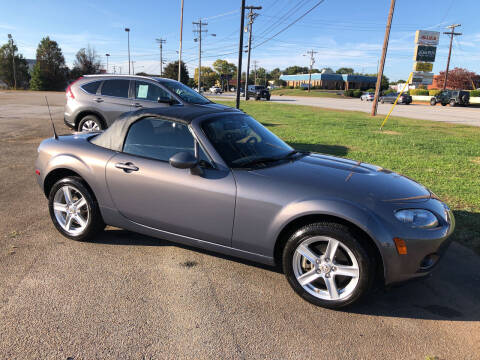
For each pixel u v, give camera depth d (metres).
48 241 3.96
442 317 2.85
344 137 11.48
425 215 2.84
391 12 20.47
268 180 3.05
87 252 3.74
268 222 2.97
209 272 3.43
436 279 3.42
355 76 98.12
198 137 3.31
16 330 2.56
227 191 3.09
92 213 3.80
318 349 2.47
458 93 39.06
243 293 3.11
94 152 3.77
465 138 12.16
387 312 2.91
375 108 21.62
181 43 45.78
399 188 3.11
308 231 2.84
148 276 3.32
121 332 2.58
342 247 2.79
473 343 2.55
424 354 2.45
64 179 3.86
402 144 10.39
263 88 47.56
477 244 4.04
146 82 8.39
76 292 3.04
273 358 2.38
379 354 2.44
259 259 3.14
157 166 3.42
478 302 3.07
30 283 3.15
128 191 3.55
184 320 2.73
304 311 2.89
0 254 3.63
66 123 9.15
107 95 8.63
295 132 12.48
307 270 3.02
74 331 2.57
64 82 77.62
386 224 2.68
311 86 97.81
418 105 42.47
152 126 3.57
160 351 2.41
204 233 3.29
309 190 2.92
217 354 2.40
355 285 2.76
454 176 6.78
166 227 3.47
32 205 5.01
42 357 2.33
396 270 2.71
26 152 8.36
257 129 3.94
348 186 2.97
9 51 83.81
